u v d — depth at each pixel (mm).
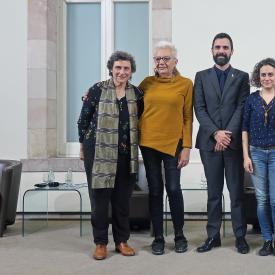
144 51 5668
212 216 3561
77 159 5289
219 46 3424
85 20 5730
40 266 3158
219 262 3203
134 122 3309
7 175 4180
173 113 3342
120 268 3082
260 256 3354
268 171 3357
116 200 3406
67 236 4184
